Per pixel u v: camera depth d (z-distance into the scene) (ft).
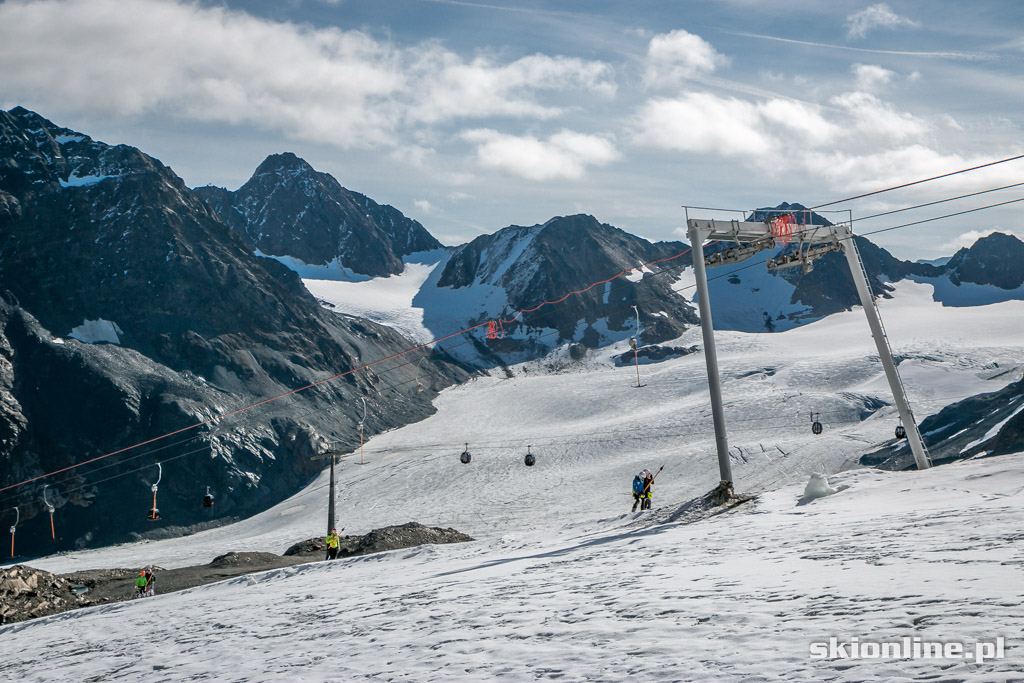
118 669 46.44
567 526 93.71
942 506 54.19
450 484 306.76
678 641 26.96
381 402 468.34
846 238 94.38
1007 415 239.30
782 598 30.89
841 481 79.36
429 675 28.86
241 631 51.67
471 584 54.08
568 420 420.36
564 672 25.79
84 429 352.08
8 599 109.40
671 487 259.19
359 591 62.80
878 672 19.97
